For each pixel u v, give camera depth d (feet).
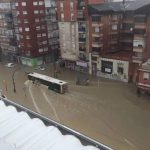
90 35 170.09
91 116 118.21
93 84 160.25
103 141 97.60
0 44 247.70
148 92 136.46
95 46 169.48
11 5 213.05
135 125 107.65
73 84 161.48
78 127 109.09
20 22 209.77
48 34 219.82
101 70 172.24
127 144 94.84
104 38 169.17
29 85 164.86
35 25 207.72
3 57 247.70
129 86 152.66
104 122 112.06
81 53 181.98
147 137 98.43
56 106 131.23
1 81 176.55
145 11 139.23
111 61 164.04
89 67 179.42
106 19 165.07
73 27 179.32
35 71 197.57
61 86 145.59
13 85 166.40
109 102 132.16
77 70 190.08
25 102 138.21
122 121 111.65
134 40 149.59
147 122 109.50
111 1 185.68
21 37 215.51
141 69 134.92
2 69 210.79
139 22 143.95
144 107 124.06
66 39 188.75
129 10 168.96
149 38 144.25
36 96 146.00
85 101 135.33
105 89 150.61
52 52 227.81
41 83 161.17
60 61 203.41
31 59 213.46
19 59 227.81
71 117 118.42
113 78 166.81
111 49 176.45
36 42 212.02
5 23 227.81
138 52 150.41
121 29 177.58
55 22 221.66
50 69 199.72
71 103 133.90
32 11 202.49
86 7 165.37
